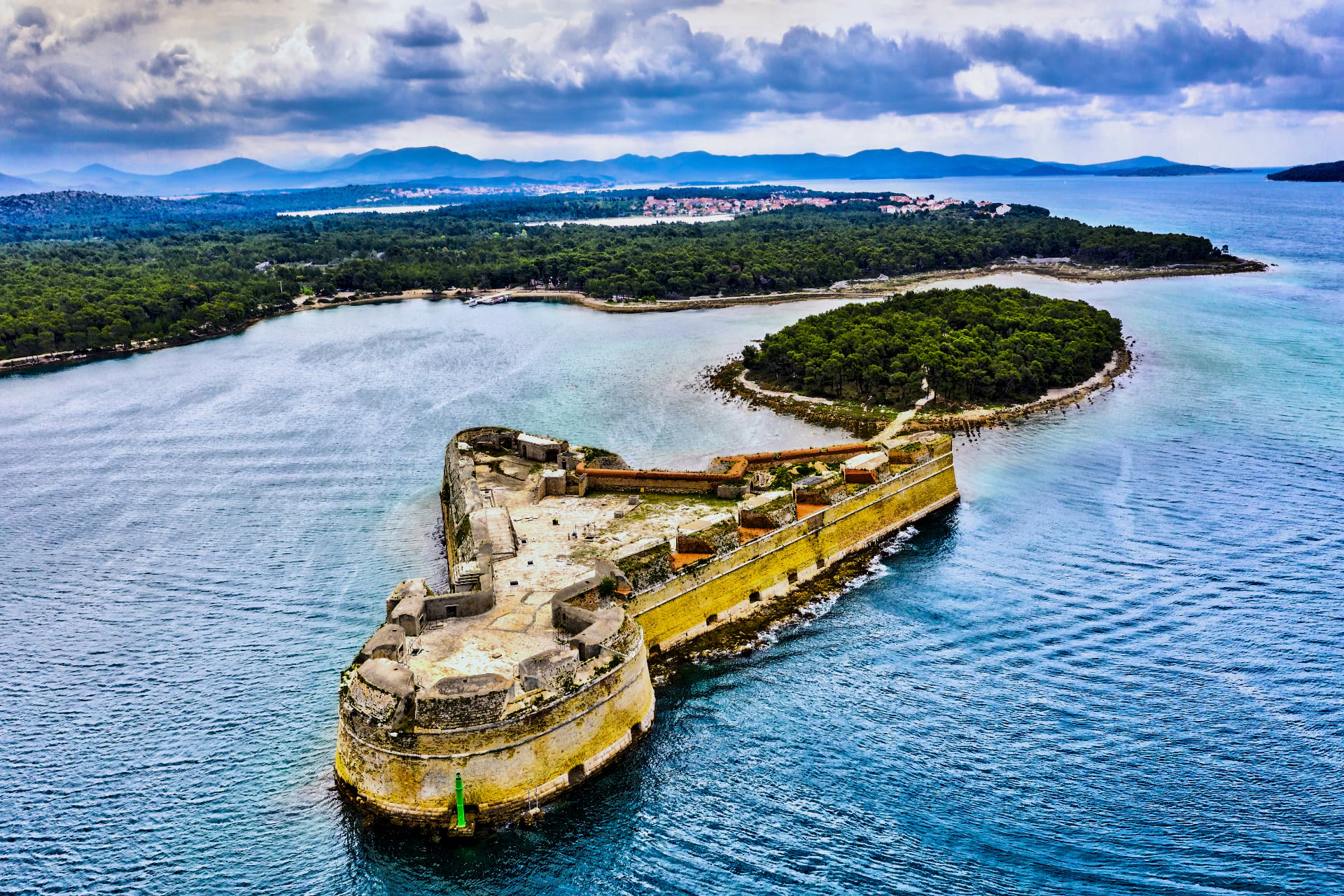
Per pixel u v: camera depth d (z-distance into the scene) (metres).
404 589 85.69
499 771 68.19
